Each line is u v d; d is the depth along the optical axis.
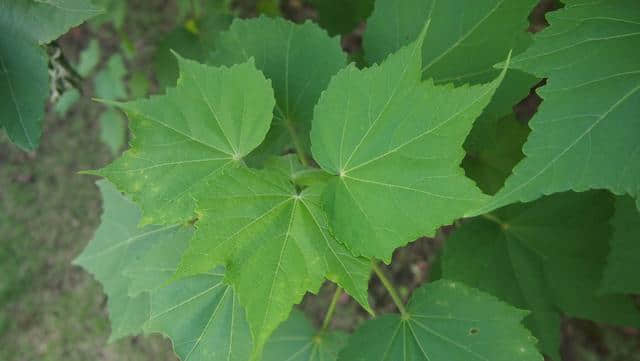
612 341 0.53
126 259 0.34
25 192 0.71
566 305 0.36
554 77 0.23
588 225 0.35
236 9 0.67
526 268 0.36
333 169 0.24
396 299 0.29
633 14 0.23
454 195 0.22
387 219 0.23
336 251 0.23
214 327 0.28
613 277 0.32
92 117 0.72
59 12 0.27
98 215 0.69
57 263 0.68
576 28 0.23
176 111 0.25
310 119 0.30
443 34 0.31
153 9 0.73
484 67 0.30
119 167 0.25
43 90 0.29
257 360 0.21
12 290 0.68
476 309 0.27
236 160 0.26
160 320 0.29
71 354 0.65
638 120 0.22
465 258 0.36
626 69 0.22
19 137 0.29
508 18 0.30
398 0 0.31
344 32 0.46
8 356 0.66
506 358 0.26
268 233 0.23
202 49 0.49
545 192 0.22
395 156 0.23
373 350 0.28
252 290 0.22
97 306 0.66
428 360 0.27
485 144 0.31
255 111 0.26
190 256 0.22
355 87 0.24
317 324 0.61
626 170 0.21
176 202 0.25
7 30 0.28
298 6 0.70
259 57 0.31
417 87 0.22
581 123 0.22
